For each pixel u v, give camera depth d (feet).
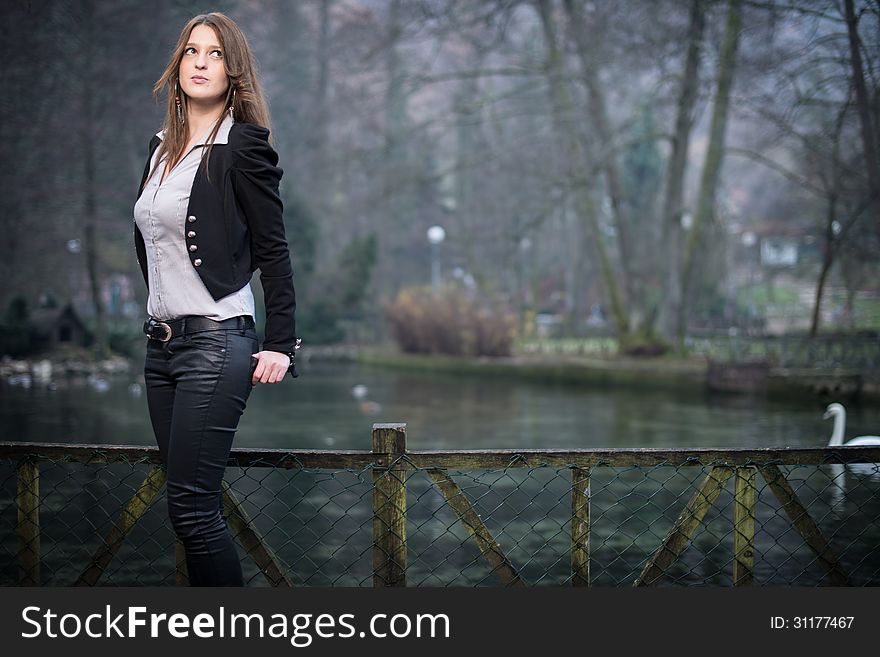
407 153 153.48
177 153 10.55
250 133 10.31
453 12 87.86
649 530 24.53
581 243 158.40
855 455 12.00
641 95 95.81
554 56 91.86
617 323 99.25
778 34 66.80
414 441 45.65
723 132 87.71
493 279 157.38
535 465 11.77
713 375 73.67
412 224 193.67
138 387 74.38
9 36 69.62
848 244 77.20
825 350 72.43
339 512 26.05
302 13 158.40
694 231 91.66
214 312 10.04
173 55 10.71
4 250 92.68
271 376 10.14
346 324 170.30
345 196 174.09
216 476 10.01
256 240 10.35
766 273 162.40
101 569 12.00
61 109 90.58
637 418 56.70
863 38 46.98
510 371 98.02
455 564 21.44
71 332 103.35
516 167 110.52
